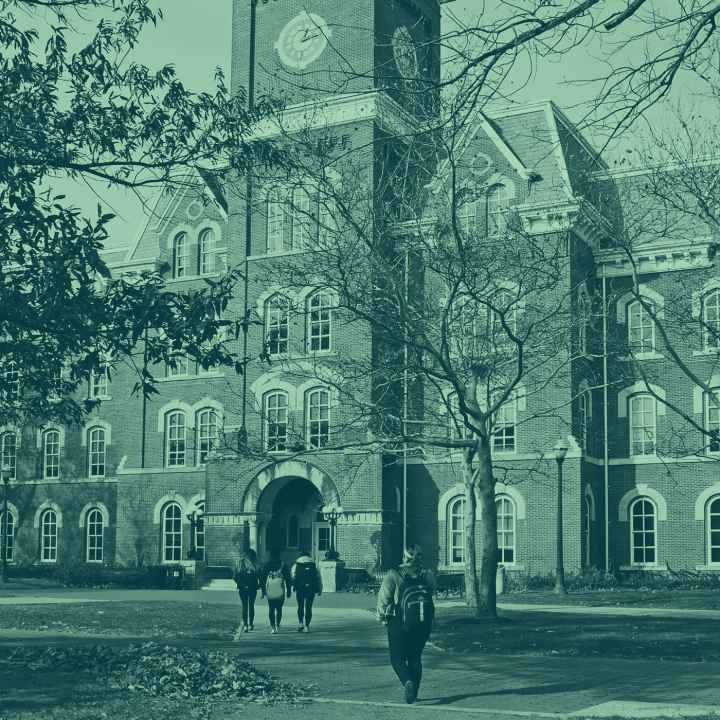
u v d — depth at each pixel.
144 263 52.50
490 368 29.38
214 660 17.48
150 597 39.75
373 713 13.66
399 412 33.19
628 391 43.66
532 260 32.22
